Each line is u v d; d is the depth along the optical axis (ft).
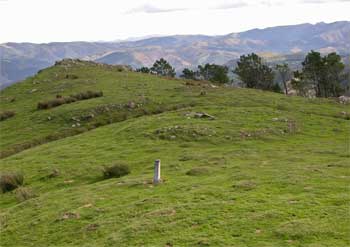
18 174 114.83
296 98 243.60
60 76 315.78
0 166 132.98
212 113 180.04
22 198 100.37
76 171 118.42
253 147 133.39
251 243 56.65
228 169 103.35
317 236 56.65
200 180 93.81
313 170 94.79
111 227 70.59
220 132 149.18
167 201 79.25
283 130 155.33
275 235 58.34
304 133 155.53
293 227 59.72
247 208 70.03
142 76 319.68
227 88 272.31
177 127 153.58
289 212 66.18
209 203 74.64
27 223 79.92
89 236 69.00
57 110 213.25
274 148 131.13
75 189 100.27
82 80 290.97
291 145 136.36
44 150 148.66
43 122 199.41
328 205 68.13
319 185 80.33
